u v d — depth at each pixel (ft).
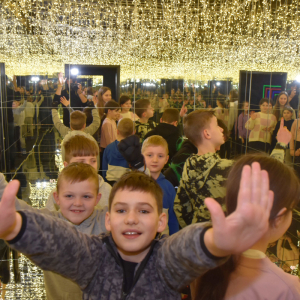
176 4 8.93
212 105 9.58
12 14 8.11
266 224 1.29
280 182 2.19
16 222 1.49
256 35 9.53
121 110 8.93
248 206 1.25
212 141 4.86
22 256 6.19
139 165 3.97
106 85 8.82
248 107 9.77
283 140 9.96
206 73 9.38
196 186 4.30
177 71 9.21
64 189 3.35
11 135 8.48
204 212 4.19
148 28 8.90
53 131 8.69
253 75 9.68
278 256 6.19
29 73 8.43
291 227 7.37
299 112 9.93
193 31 9.17
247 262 2.19
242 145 9.86
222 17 9.30
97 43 8.66
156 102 9.10
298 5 9.46
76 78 8.66
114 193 2.25
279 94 9.85
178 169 6.40
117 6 8.59
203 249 1.45
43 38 8.39
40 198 8.42
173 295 1.99
